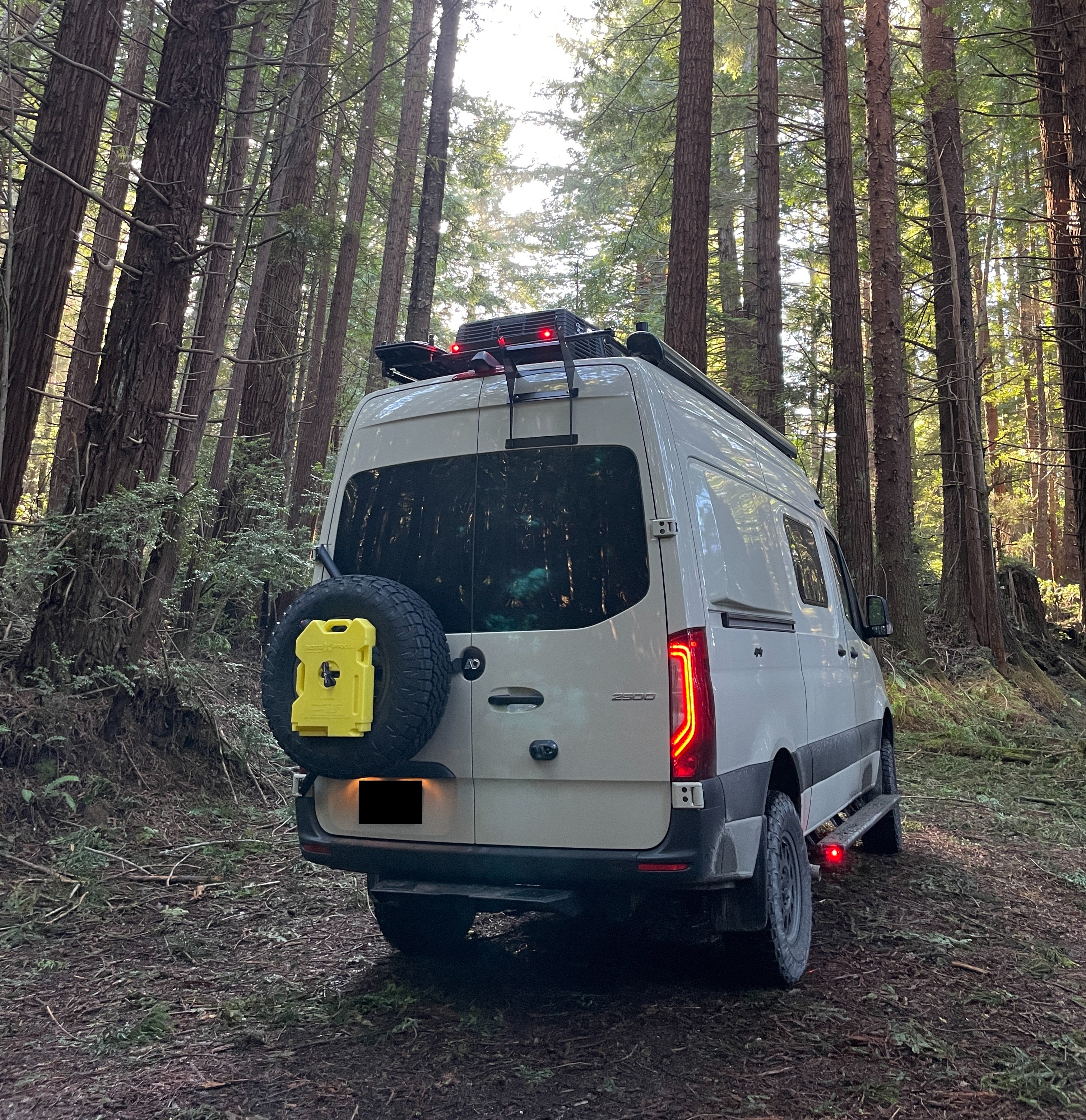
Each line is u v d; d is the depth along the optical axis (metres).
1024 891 5.63
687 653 3.42
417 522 3.94
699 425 4.15
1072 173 10.38
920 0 16.91
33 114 7.73
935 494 30.80
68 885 4.98
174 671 6.91
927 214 21.16
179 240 6.83
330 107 9.01
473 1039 3.39
